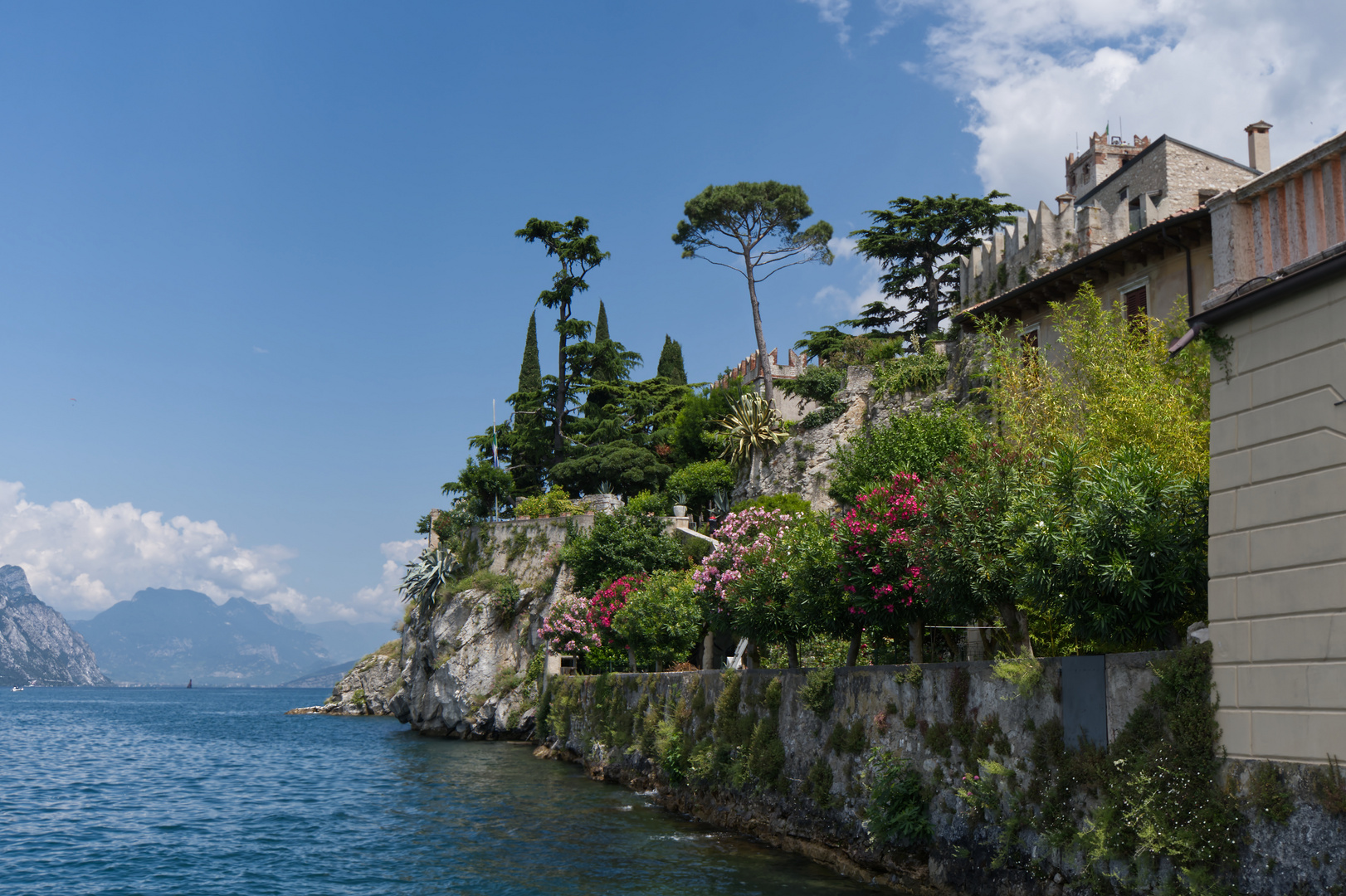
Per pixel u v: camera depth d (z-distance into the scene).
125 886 19.83
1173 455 16.38
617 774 34.03
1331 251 10.55
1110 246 26.08
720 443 66.94
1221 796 11.05
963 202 54.81
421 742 56.94
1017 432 21.11
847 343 56.91
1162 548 13.04
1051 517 14.47
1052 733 14.27
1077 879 13.12
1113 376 20.56
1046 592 14.25
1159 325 24.84
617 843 22.77
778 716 23.53
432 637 62.53
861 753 19.48
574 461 74.25
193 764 48.03
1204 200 43.72
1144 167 45.25
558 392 81.19
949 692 17.05
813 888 17.78
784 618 23.98
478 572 62.22
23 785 38.44
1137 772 12.16
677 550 51.41
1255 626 11.02
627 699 35.22
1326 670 10.03
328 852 23.11
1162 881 11.62
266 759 49.94
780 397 64.62
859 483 29.75
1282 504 10.88
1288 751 10.37
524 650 57.41
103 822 28.47
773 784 22.72
